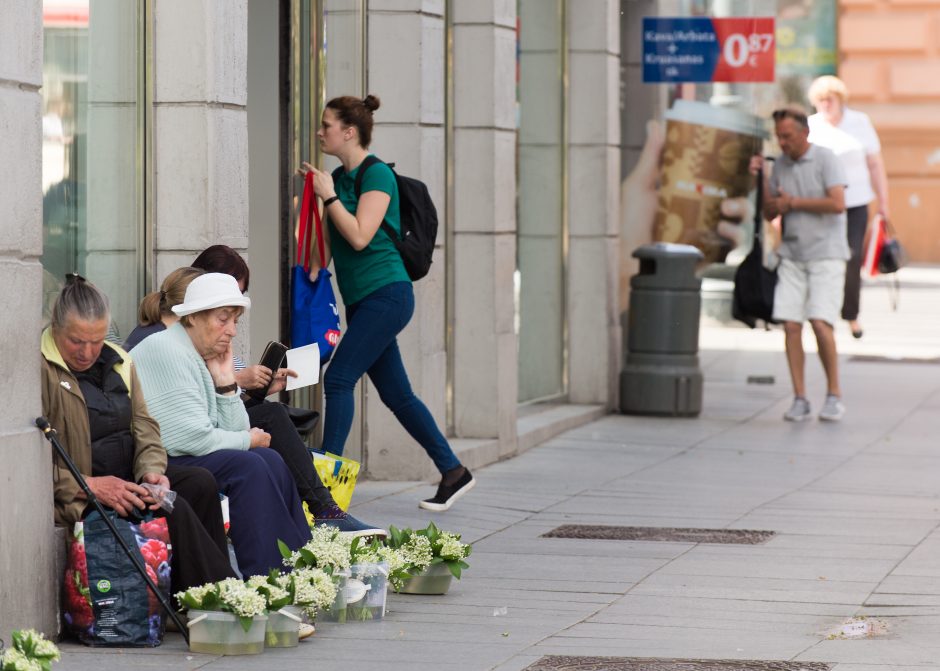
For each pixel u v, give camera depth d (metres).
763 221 21.53
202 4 11.25
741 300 20.42
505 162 17.14
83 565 9.01
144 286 11.32
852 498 14.62
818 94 22.41
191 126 11.30
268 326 14.04
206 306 9.92
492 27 16.78
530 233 19.39
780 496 14.74
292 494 10.15
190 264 11.30
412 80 14.98
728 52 21.66
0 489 8.62
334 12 14.69
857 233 22.25
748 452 17.66
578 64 20.17
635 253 20.73
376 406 15.08
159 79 11.29
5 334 8.77
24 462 8.85
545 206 19.81
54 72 10.62
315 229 13.49
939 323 35.53
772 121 21.77
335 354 12.97
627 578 11.13
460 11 16.81
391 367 13.28
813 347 31.14
